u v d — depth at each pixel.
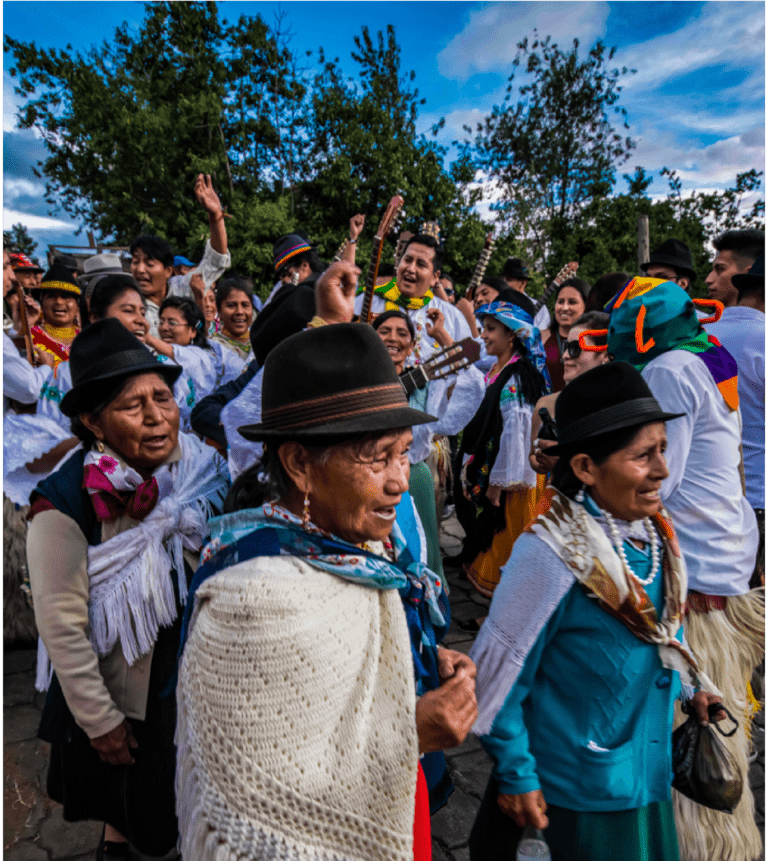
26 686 3.15
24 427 2.41
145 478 1.74
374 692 0.88
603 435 1.33
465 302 4.65
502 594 1.41
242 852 0.75
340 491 0.93
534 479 3.43
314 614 0.83
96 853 2.19
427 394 2.70
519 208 27.34
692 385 1.88
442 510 3.90
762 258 2.96
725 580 1.85
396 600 0.97
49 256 5.77
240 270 13.20
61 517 1.61
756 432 2.64
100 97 14.88
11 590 3.38
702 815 1.77
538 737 1.45
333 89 15.55
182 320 3.59
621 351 2.12
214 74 15.91
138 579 1.63
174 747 1.72
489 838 1.51
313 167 16.16
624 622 1.35
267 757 0.77
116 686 1.67
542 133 29.91
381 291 3.96
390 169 13.94
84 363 1.63
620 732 1.40
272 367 0.95
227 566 0.95
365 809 0.81
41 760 2.63
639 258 8.50
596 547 1.34
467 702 0.98
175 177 14.92
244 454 1.76
